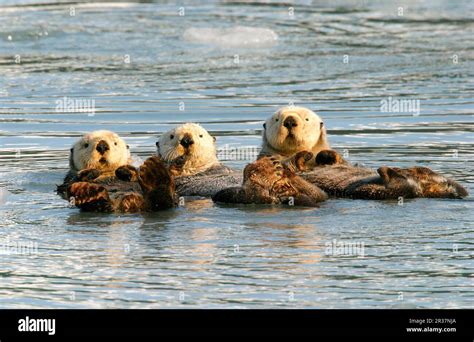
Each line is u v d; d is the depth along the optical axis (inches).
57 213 526.9
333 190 571.5
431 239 461.4
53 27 1270.9
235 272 413.4
